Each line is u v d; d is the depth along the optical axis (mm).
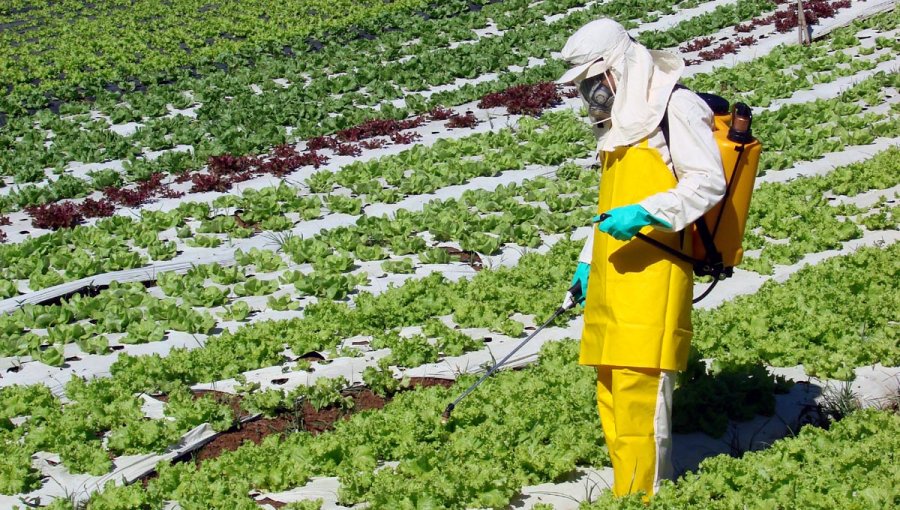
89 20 23922
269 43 20453
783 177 12484
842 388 7285
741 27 19172
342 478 6273
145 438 7012
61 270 10766
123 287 10102
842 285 8977
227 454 6664
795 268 9797
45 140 15695
